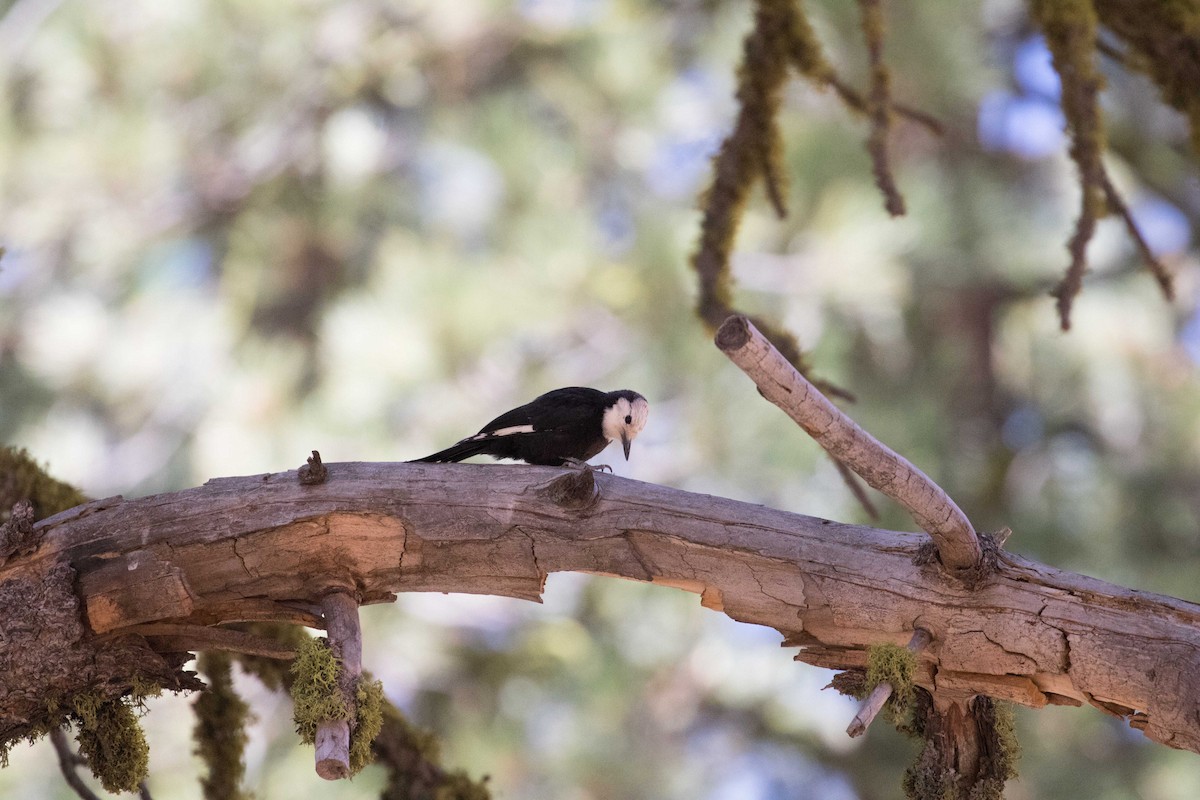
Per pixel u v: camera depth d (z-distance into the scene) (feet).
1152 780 50.29
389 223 55.01
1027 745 50.57
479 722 51.98
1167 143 52.44
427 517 18.92
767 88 24.20
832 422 15.84
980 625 17.88
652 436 52.75
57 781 49.83
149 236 55.83
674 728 54.08
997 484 50.85
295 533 18.80
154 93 54.49
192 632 18.74
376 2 56.13
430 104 56.08
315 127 55.77
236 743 23.15
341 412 49.67
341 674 17.08
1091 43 22.77
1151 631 17.28
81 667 18.15
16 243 53.67
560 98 54.65
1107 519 50.11
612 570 19.04
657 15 54.85
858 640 18.54
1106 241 51.34
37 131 53.21
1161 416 50.96
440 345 49.49
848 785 53.88
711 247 24.11
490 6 55.31
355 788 48.42
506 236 53.78
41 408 53.42
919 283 49.32
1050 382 52.49
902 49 47.80
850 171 49.52
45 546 18.56
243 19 54.19
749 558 18.62
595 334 54.65
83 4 53.88
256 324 54.75
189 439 52.49
